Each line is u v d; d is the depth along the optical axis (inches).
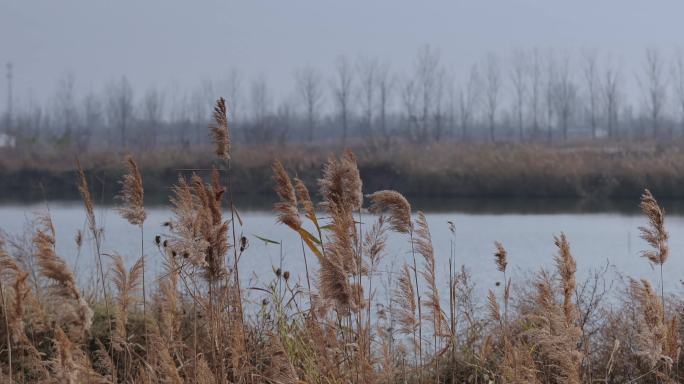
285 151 5989.2
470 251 2942.9
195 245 868.0
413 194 5551.2
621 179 5280.5
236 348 880.9
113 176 5300.2
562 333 858.8
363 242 940.0
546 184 5403.5
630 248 3073.3
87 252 2472.9
